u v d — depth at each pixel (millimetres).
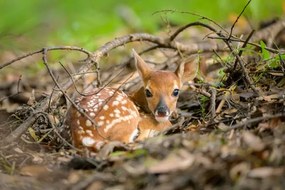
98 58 11945
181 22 20375
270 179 7941
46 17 27453
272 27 15844
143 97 11938
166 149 9055
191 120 11523
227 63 12320
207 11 20875
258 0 17219
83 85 13680
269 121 9820
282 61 11695
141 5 25625
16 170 9477
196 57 12109
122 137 10648
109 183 8484
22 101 15172
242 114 10828
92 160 9297
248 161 8297
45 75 16875
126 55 17797
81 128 10398
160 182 8211
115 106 10703
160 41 13508
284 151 8492
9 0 28047
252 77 11914
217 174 8078
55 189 8625
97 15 26266
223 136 9578
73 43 19672
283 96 10875
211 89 11797
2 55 19672
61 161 9672
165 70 12922
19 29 22219
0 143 10336
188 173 8164
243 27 17797
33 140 10898
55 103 11609
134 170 8523
